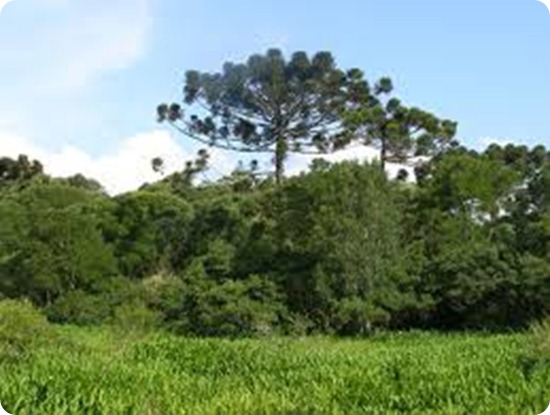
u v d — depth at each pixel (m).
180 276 58.22
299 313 51.94
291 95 65.56
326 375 26.47
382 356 31.66
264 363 29.23
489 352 32.03
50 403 21.56
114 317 51.47
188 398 22.78
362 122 63.28
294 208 55.47
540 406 21.67
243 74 65.00
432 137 63.78
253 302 50.06
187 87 65.62
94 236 58.34
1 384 22.91
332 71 65.50
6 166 85.19
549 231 55.75
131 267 62.06
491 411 21.47
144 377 25.22
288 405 22.22
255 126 67.00
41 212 58.88
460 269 51.97
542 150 65.31
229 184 71.62
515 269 51.62
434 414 21.72
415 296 52.62
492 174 59.66
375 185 54.28
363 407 22.56
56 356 27.75
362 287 52.41
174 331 50.16
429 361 29.70
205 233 61.59
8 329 28.97
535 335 29.39
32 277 57.00
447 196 59.62
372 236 52.91
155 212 63.28
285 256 55.19
